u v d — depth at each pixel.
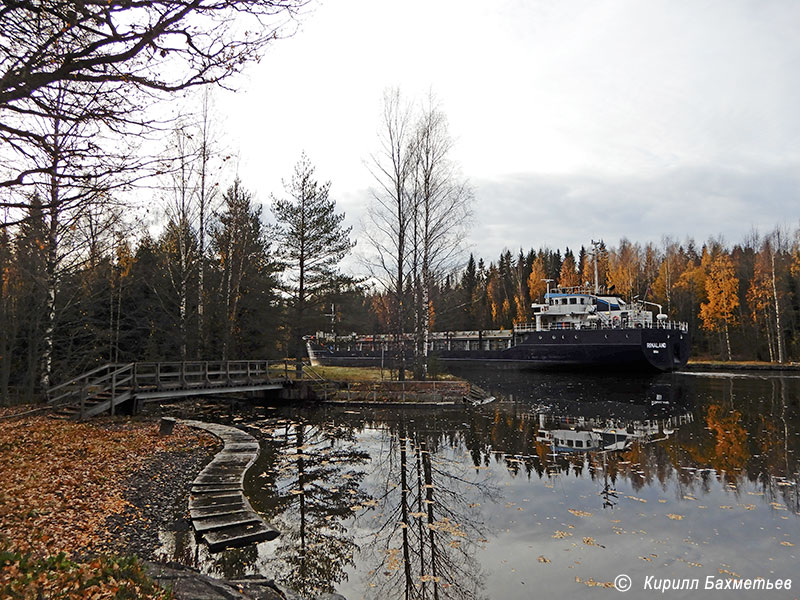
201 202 21.53
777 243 60.50
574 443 13.59
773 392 25.45
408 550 6.70
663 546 6.69
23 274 15.50
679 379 33.16
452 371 40.88
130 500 8.12
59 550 5.63
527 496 8.95
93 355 22.62
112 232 14.21
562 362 36.75
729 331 54.66
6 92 3.85
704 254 66.38
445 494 9.19
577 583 5.68
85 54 4.07
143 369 24.22
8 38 4.00
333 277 27.59
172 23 4.19
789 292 50.97
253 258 26.50
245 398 23.20
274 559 6.44
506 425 16.53
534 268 70.19
